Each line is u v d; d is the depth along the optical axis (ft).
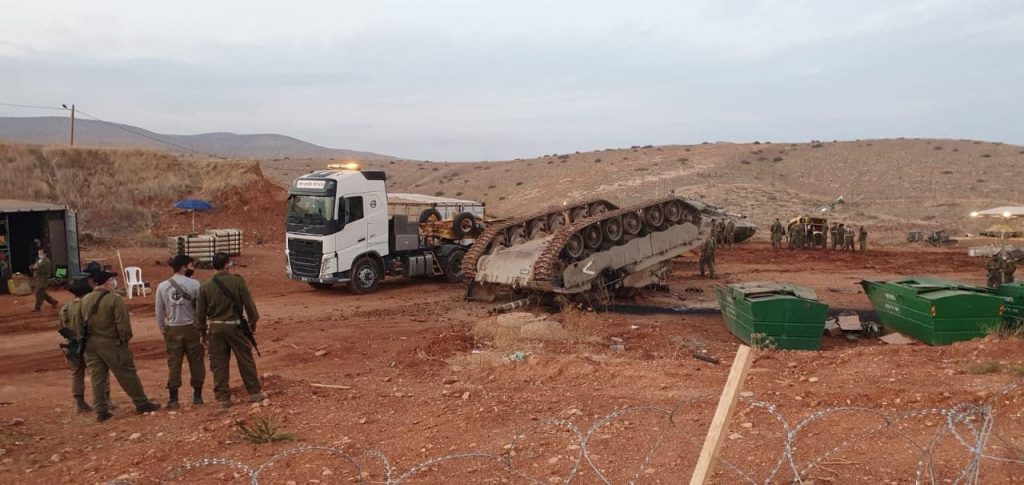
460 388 31.19
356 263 71.72
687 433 22.93
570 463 20.67
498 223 76.18
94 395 28.35
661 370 34.04
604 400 27.76
